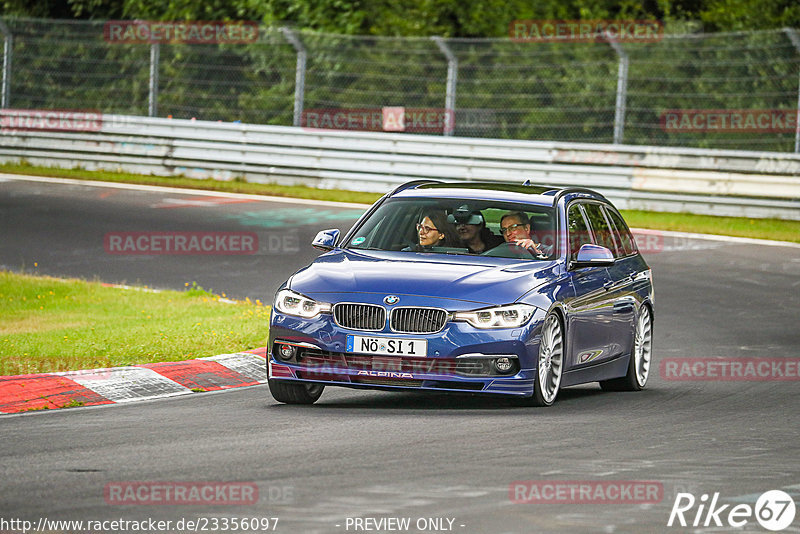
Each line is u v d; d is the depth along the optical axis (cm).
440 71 8475
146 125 7662
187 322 3797
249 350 3309
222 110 8700
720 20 8612
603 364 2938
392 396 2836
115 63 8881
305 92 8475
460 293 2553
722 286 4925
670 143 8069
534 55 8375
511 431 2327
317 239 2889
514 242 2814
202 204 6612
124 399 2714
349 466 1967
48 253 5334
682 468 2017
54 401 2622
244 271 5047
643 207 6800
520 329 2544
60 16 10150
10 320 3881
